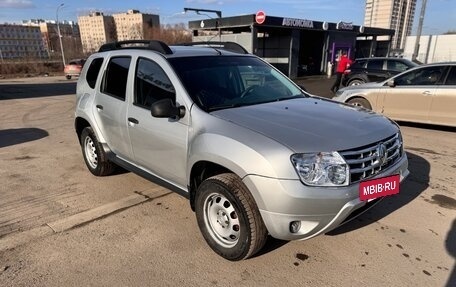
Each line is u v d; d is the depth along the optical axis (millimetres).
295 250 3270
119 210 4109
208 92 3506
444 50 40625
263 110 3359
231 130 2957
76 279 2920
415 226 3666
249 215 2809
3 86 24188
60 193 4625
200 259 3164
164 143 3564
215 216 3168
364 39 33656
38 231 3662
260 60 4492
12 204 4328
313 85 19891
